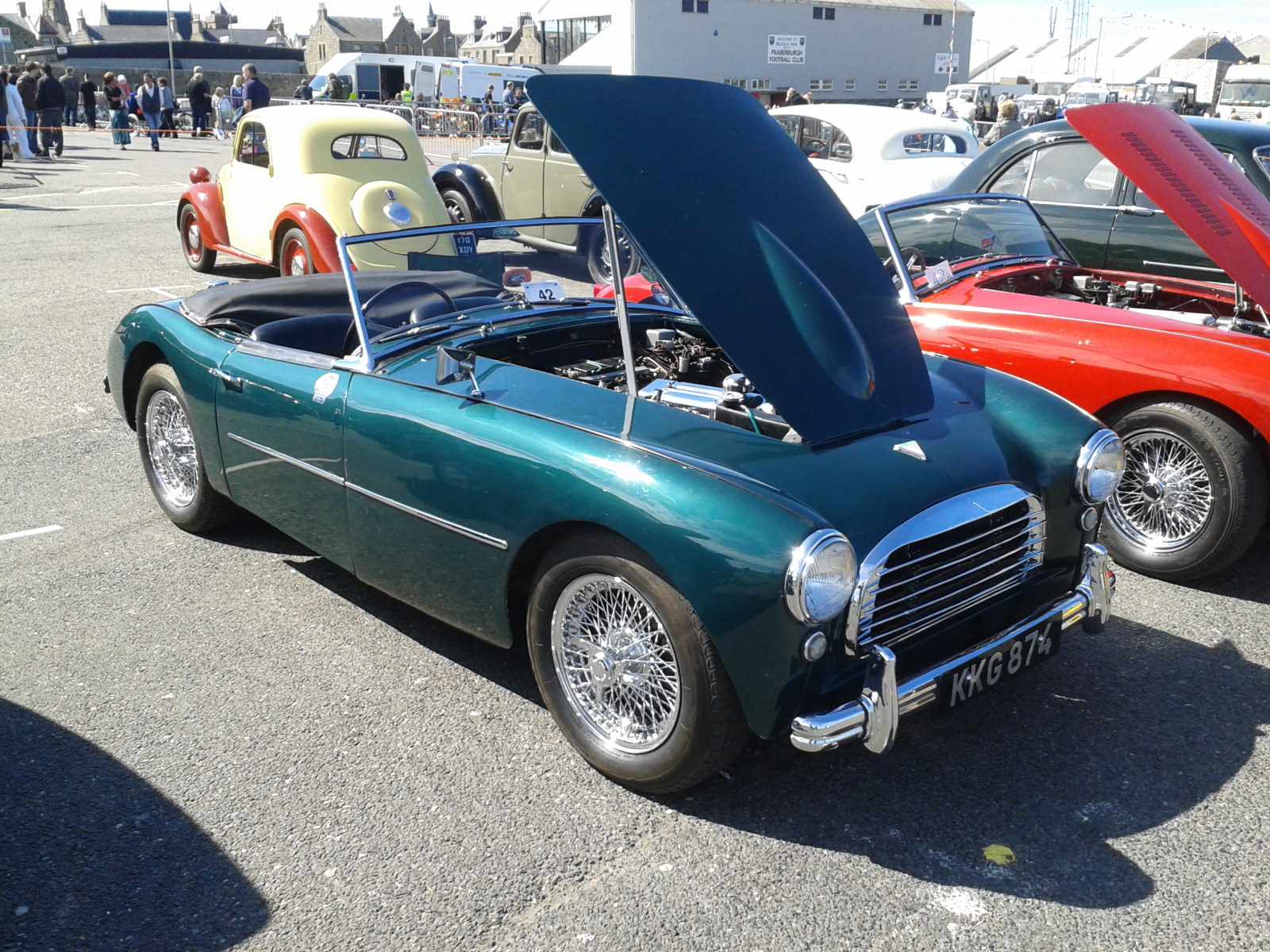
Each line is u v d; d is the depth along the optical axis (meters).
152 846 2.74
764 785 3.00
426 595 3.40
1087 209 6.64
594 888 2.59
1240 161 6.39
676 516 2.61
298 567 4.39
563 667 3.06
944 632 2.87
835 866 2.67
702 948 2.40
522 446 2.96
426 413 3.23
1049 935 2.44
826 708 2.67
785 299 3.15
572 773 3.05
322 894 2.57
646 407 3.04
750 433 2.94
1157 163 4.43
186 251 11.00
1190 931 2.45
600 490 2.74
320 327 4.15
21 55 57.94
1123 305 5.24
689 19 36.03
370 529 3.49
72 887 2.59
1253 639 3.83
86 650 3.71
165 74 61.25
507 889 2.59
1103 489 3.16
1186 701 3.42
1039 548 3.10
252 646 3.75
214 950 2.40
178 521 4.68
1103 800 2.93
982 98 36.09
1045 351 4.46
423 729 3.26
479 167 11.59
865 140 10.50
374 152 9.60
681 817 2.86
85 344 7.80
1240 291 4.83
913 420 3.16
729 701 2.67
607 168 3.05
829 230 3.49
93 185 18.03
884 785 3.00
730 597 2.52
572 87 3.17
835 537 2.49
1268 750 3.16
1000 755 3.13
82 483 5.26
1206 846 2.74
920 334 4.84
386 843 2.75
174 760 3.10
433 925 2.47
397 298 3.78
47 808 2.88
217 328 4.29
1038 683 3.53
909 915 2.50
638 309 4.14
